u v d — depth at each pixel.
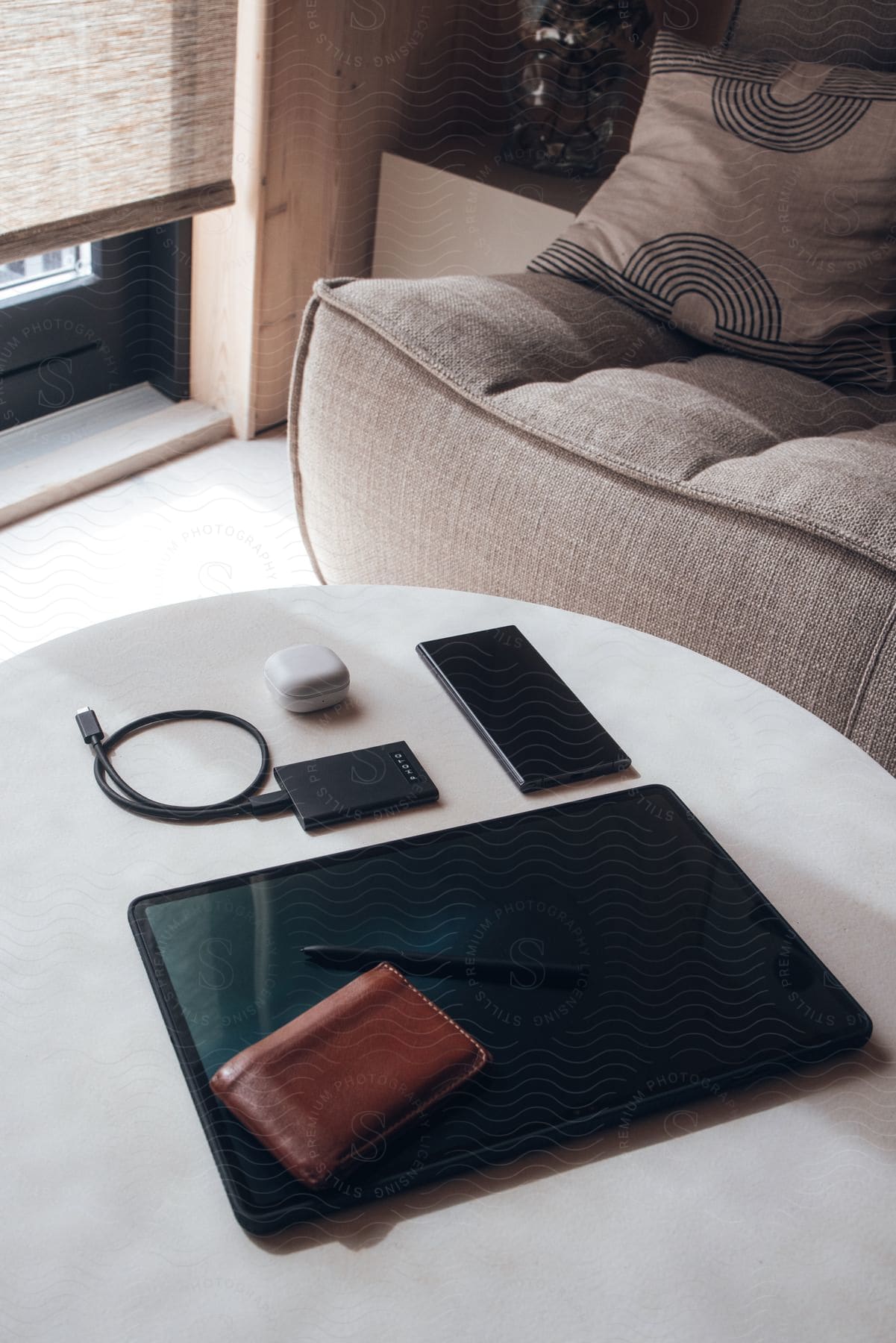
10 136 1.57
